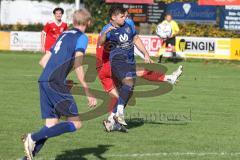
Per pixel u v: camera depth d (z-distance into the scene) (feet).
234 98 168.86
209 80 214.69
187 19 317.63
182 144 103.81
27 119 126.52
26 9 389.60
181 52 292.81
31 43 318.65
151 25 327.47
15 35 320.09
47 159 90.94
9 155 93.35
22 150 96.99
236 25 310.24
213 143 105.29
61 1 380.78
